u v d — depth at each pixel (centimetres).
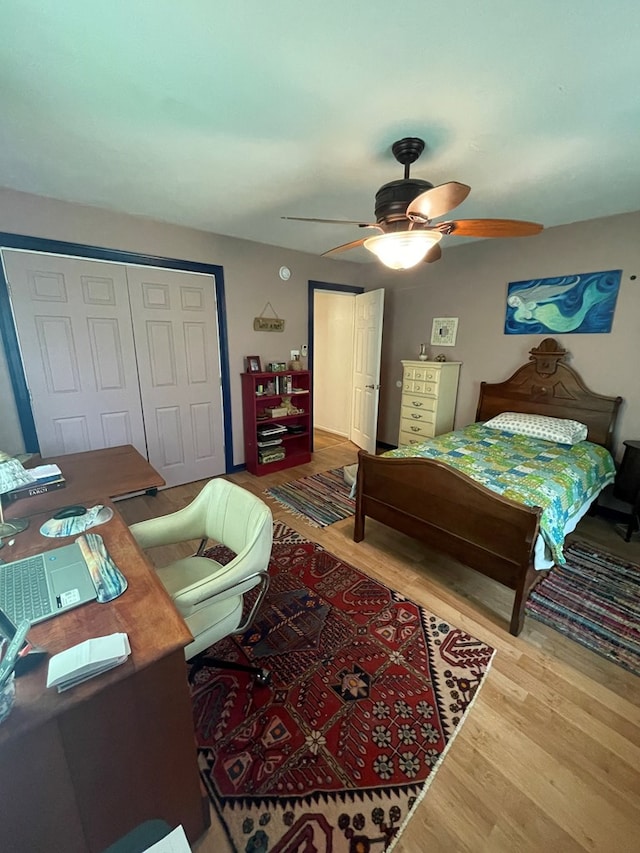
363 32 115
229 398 388
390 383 482
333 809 116
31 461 212
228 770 126
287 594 215
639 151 188
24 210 253
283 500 340
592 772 127
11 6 106
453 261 390
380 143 183
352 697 153
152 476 192
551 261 321
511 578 183
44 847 76
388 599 211
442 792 120
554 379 326
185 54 126
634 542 272
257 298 390
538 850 107
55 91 145
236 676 163
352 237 358
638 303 280
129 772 87
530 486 212
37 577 107
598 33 113
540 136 175
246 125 169
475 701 151
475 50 122
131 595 102
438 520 214
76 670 74
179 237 325
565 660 172
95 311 294
